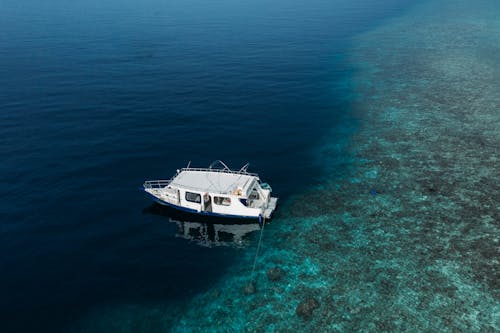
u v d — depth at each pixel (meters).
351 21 163.88
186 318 30.67
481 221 39.06
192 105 74.31
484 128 59.81
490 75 85.88
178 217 42.69
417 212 41.12
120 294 32.94
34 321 30.30
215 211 41.28
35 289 33.12
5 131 62.47
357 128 63.91
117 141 59.59
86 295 32.75
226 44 125.56
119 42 129.62
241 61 105.31
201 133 62.59
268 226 40.69
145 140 60.00
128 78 90.62
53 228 40.50
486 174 47.28
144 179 49.59
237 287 33.34
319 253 36.44
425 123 63.44
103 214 42.88
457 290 31.39
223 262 36.28
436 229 38.41
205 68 98.81
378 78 89.38
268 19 174.50
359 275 33.53
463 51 107.69
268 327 29.34
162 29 154.12
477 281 32.12
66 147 57.53
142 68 98.62
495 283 31.83
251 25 160.12
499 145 54.16
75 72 95.19
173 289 33.47
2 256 36.53
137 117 68.50
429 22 154.88
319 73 94.25
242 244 38.41
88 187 47.72
